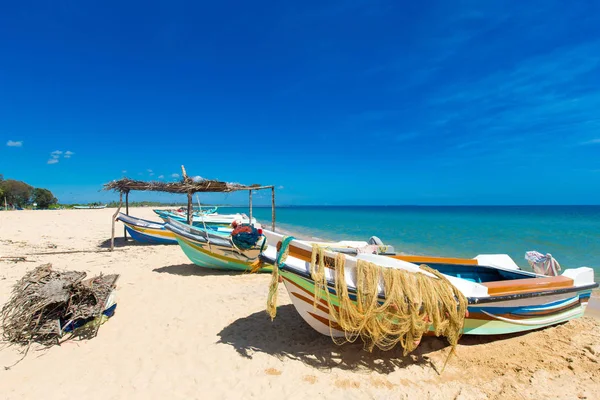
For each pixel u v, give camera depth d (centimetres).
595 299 782
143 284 801
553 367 439
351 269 434
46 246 1384
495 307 475
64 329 508
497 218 4278
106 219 3188
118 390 377
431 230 2602
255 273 927
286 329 548
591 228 2653
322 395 374
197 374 411
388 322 415
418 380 408
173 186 1303
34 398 360
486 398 373
